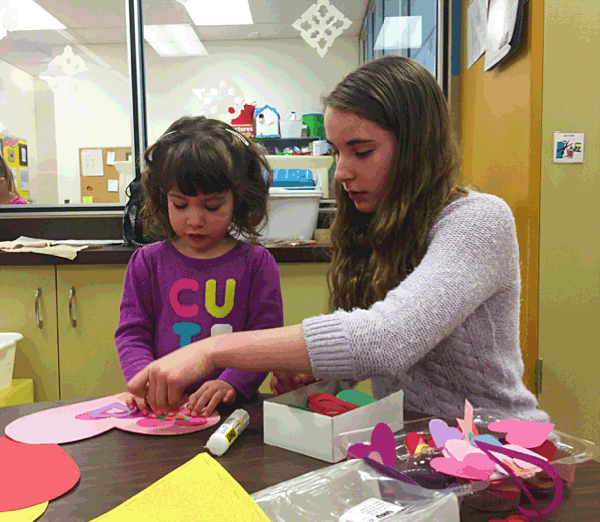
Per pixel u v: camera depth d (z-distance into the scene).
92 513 0.45
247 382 0.81
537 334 1.54
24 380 1.79
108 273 1.79
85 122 2.22
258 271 1.06
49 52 2.18
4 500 0.47
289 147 2.21
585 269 1.53
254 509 0.40
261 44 2.19
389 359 0.58
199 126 0.99
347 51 2.21
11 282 1.79
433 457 0.48
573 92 1.48
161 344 1.01
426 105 0.74
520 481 0.42
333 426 0.55
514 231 0.72
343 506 0.41
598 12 1.46
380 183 0.77
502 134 1.70
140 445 0.60
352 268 0.97
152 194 1.02
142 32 2.16
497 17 1.65
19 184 2.23
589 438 1.56
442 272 0.64
